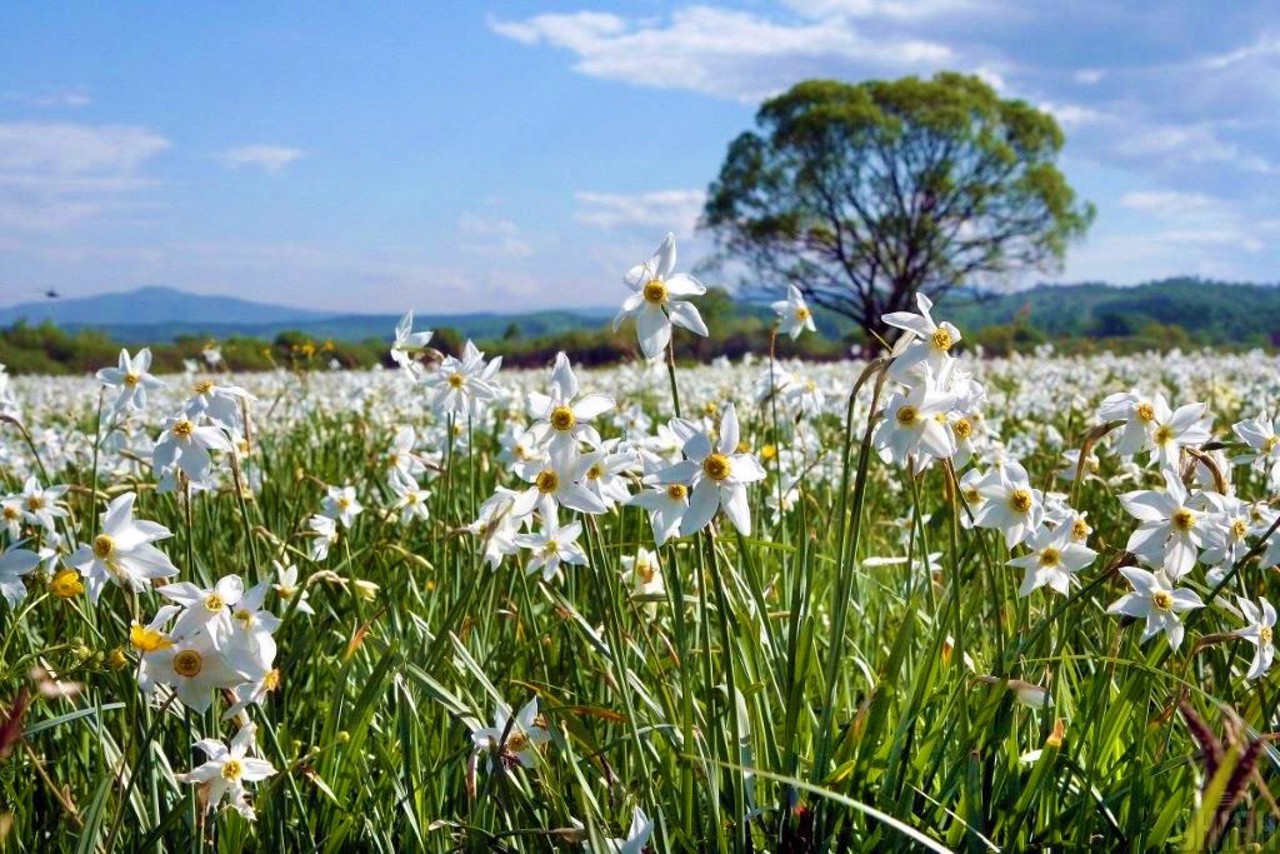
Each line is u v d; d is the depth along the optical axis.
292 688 1.07
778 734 0.95
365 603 1.20
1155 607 0.90
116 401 1.19
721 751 0.86
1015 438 2.20
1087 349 6.29
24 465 1.95
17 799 0.92
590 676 1.11
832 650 0.87
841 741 0.91
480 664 1.05
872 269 17.75
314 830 0.94
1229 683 0.94
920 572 1.21
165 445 1.01
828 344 10.78
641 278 0.89
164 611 0.78
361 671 1.09
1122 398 0.98
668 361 0.88
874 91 17.36
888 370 0.86
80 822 0.86
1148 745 0.94
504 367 7.33
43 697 0.92
